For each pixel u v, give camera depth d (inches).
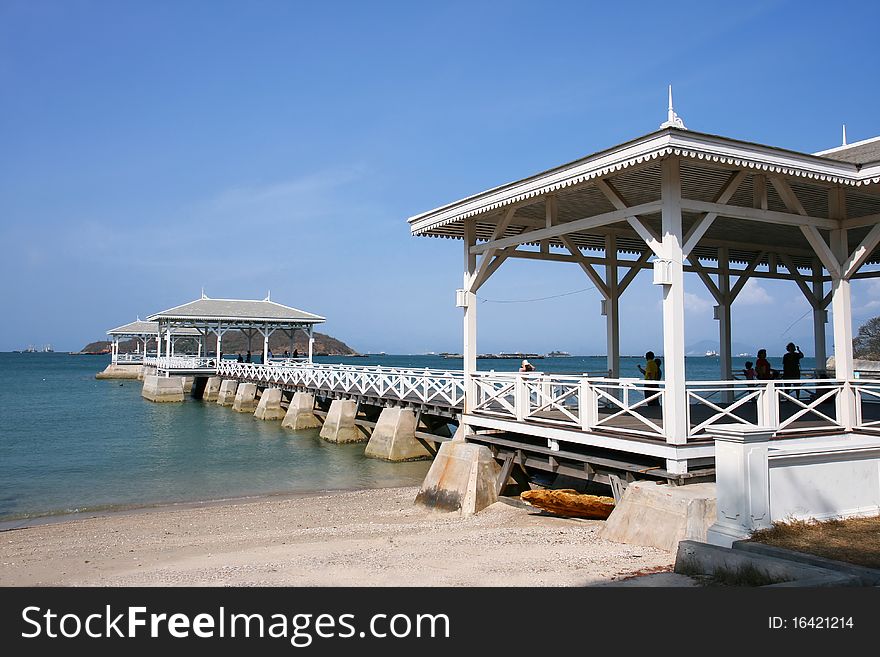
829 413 455.8
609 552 282.4
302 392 1027.3
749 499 233.5
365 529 405.1
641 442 330.0
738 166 319.3
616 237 526.3
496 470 446.9
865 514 253.6
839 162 341.7
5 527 445.7
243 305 1569.9
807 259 605.3
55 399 1631.4
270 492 565.3
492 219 480.7
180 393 1535.4
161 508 504.7
